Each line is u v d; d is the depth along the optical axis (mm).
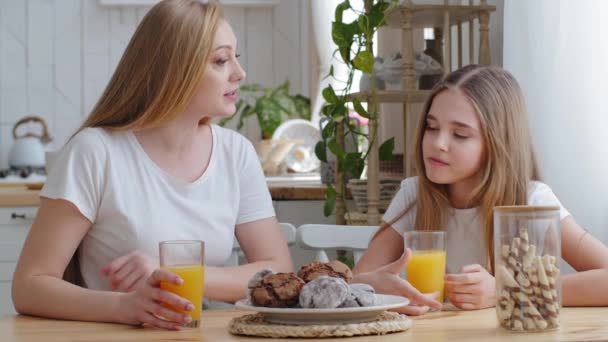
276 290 1070
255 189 1646
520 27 2039
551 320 1051
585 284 1315
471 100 1442
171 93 1434
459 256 1573
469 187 1550
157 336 1072
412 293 1222
